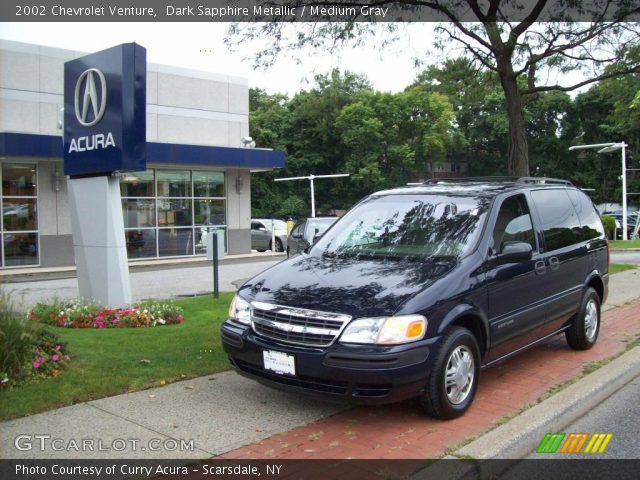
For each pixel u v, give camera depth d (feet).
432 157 175.11
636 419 17.03
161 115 70.44
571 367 20.88
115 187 28.78
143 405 16.11
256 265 63.26
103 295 28.76
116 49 27.53
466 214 18.34
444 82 51.31
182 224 73.10
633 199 172.14
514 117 43.21
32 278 52.65
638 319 29.58
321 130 169.89
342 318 14.21
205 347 21.85
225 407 16.05
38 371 17.88
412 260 16.94
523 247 17.39
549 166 179.63
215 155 69.97
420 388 14.51
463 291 15.69
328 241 19.45
